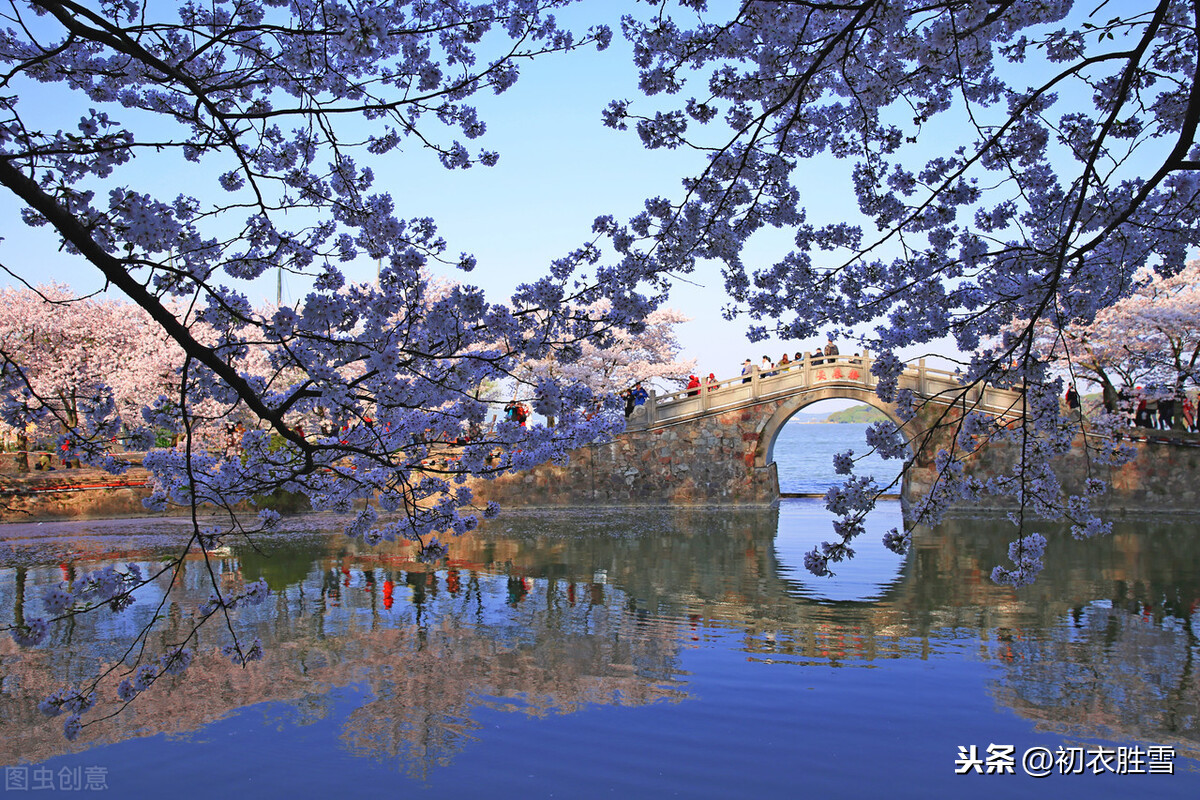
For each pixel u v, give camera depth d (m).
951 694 10.09
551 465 34.56
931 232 6.66
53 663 11.48
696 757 8.31
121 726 9.17
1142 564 19.45
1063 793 7.50
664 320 44.62
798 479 59.38
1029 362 5.51
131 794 7.47
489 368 5.62
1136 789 7.59
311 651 12.12
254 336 19.56
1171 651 11.91
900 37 5.69
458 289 5.29
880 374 6.50
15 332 33.75
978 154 5.25
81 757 8.35
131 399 32.19
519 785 7.72
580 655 11.89
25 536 25.44
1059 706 9.65
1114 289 6.62
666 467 34.62
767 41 5.66
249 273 5.20
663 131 6.11
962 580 17.78
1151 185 4.59
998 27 5.58
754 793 7.56
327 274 5.32
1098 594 16.11
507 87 6.06
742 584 17.53
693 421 34.72
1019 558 6.05
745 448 34.34
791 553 21.84
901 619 14.12
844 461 6.20
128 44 4.15
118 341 36.84
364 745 8.61
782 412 34.03
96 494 30.27
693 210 6.54
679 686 10.46
